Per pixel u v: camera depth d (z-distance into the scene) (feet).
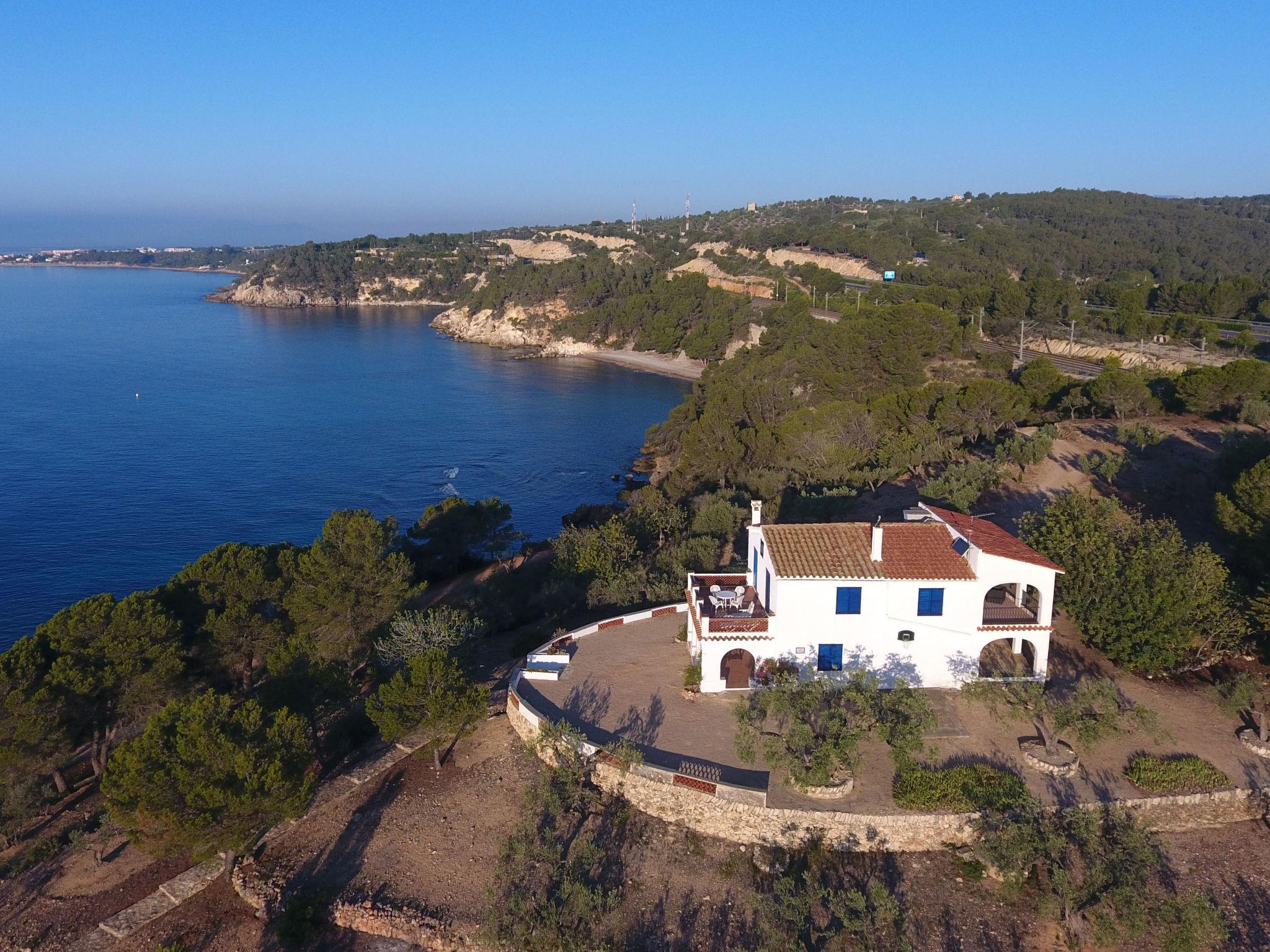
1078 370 355.56
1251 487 133.18
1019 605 120.06
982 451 239.09
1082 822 86.79
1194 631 116.16
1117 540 128.06
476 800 104.27
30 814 113.39
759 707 109.09
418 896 89.81
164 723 98.32
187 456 379.55
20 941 91.20
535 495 337.93
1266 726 104.01
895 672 115.65
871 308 508.94
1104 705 98.94
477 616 164.45
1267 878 86.17
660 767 99.14
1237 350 353.10
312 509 314.55
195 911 92.12
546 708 114.83
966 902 85.30
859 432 255.91
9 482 334.03
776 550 117.39
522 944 82.17
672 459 369.91
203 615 147.54
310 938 86.22
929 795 92.99
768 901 84.94
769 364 419.95
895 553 116.47
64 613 129.39
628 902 87.40
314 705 114.42
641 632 139.85
